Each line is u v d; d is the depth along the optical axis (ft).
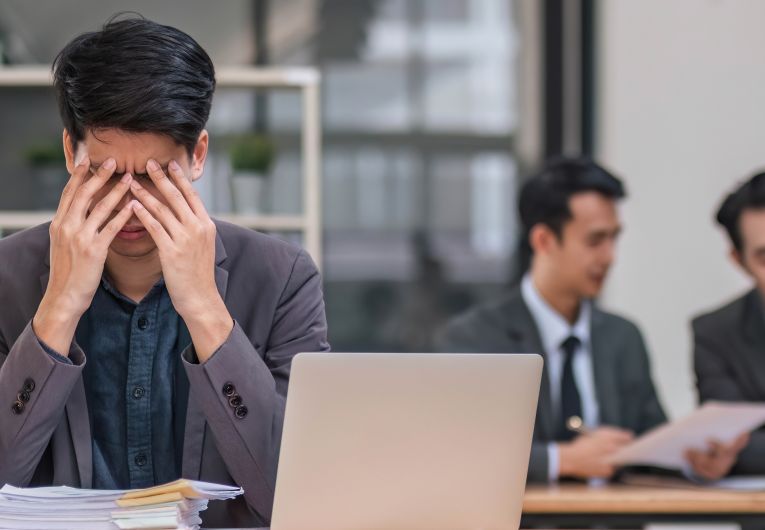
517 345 11.75
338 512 5.82
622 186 11.76
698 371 11.98
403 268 17.06
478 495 5.94
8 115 14.78
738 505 9.53
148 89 6.00
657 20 17.12
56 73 6.18
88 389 6.60
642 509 9.53
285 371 6.70
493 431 5.90
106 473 6.54
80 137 6.20
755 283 11.65
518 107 17.26
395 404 5.78
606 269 11.70
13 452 6.14
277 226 13.87
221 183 14.08
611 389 11.80
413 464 5.84
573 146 17.39
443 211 17.11
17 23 16.12
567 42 17.35
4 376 6.19
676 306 17.11
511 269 17.16
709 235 17.12
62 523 5.56
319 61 16.88
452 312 17.11
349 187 16.99
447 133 17.12
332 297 16.97
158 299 6.68
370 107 16.98
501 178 17.24
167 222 6.26
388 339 16.99
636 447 9.94
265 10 16.71
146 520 5.49
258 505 6.40
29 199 14.69
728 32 17.13
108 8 16.30
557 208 11.57
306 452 5.74
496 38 17.22
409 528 5.90
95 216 6.24
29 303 6.66
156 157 6.22
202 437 6.52
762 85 17.13
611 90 17.17
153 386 6.61
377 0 16.94
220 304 6.32
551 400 11.60
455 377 5.82
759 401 11.63
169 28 6.16
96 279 6.24
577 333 11.89
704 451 10.54
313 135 14.07
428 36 17.07
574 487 10.48
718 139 17.13
